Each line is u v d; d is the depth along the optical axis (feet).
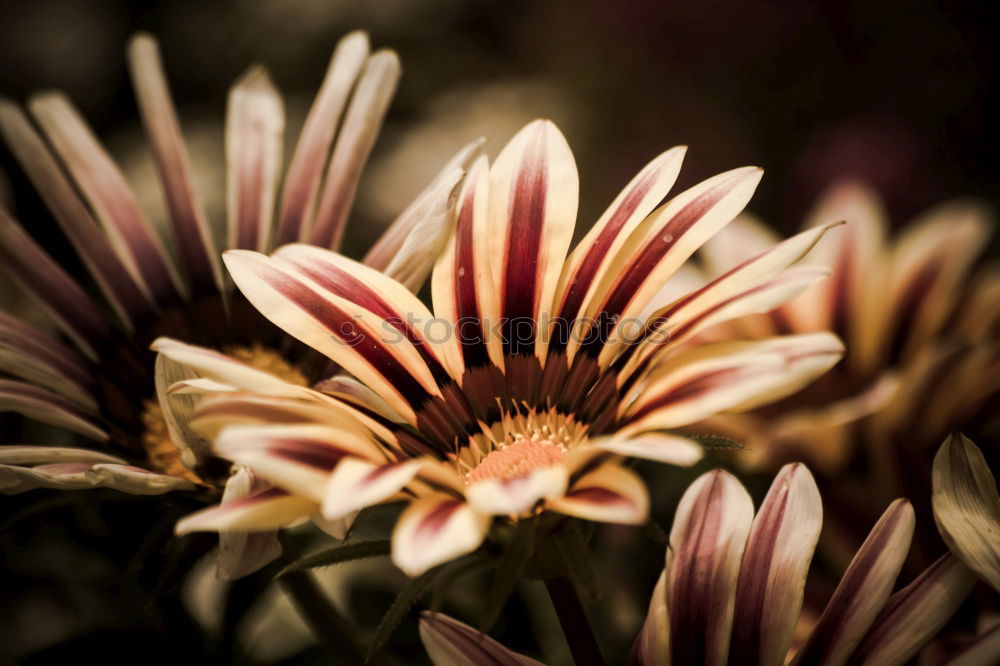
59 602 1.24
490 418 1.06
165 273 1.24
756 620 1.01
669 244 1.03
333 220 1.19
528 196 1.06
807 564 1.01
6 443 1.24
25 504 1.17
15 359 1.15
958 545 1.00
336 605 1.22
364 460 0.95
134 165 2.22
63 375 1.17
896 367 1.25
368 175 2.51
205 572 1.20
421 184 2.45
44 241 1.50
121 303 1.22
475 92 2.84
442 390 1.05
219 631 1.16
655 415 0.96
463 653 1.01
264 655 1.22
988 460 1.16
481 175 1.07
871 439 1.15
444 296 1.05
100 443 1.19
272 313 1.01
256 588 1.16
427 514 0.92
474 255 1.06
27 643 1.23
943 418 1.16
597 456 0.94
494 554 0.98
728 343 0.97
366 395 1.03
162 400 1.07
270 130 1.23
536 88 2.92
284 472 0.92
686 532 1.02
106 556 1.17
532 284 1.06
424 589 0.97
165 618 1.19
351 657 1.14
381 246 1.12
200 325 1.24
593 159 2.93
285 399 0.98
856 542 1.15
